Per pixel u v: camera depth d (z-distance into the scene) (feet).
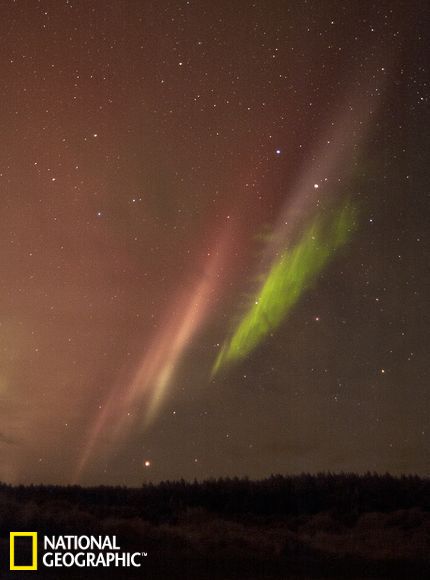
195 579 35.12
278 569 38.40
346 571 38.01
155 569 38.06
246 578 35.50
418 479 60.18
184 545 45.52
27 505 56.70
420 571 38.06
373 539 47.14
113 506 60.23
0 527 50.98
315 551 43.78
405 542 45.83
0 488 67.05
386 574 37.27
